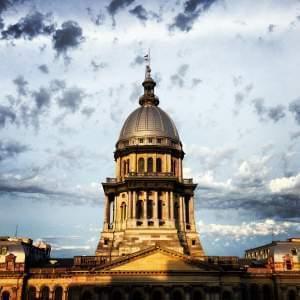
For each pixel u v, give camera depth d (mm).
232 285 90000
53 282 97188
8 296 95688
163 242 98125
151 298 87875
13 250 98500
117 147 114000
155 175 104688
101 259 92938
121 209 105562
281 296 99125
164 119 114375
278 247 103688
